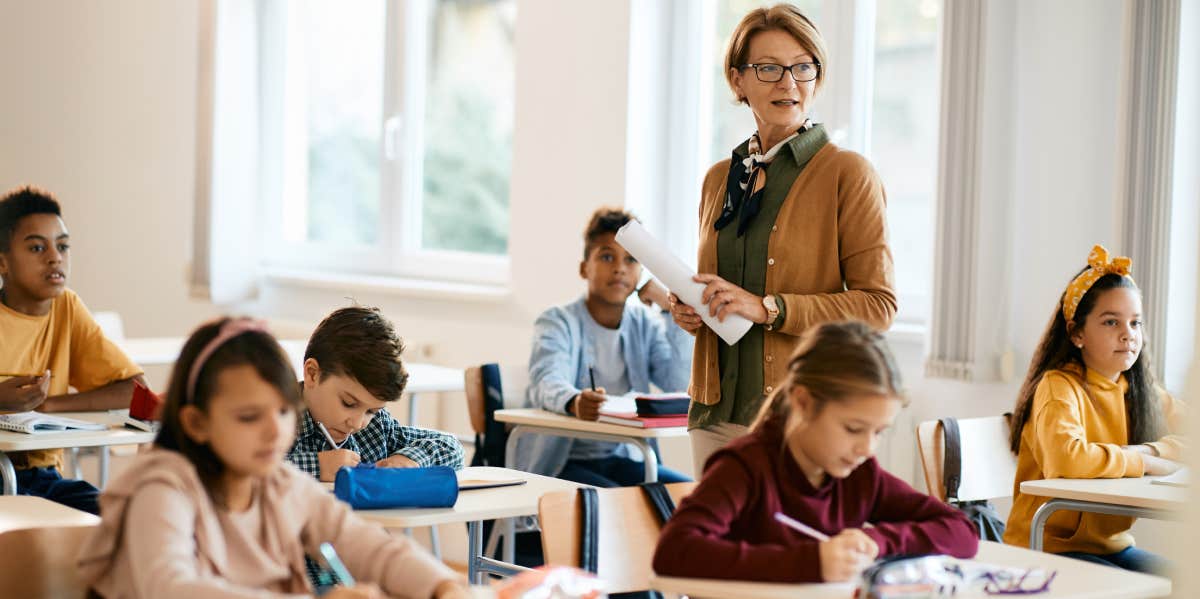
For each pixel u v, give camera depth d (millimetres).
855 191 2607
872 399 1771
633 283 3854
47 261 3262
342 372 2473
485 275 5430
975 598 1666
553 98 4957
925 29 4176
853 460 1807
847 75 4344
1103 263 2992
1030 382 3018
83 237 6723
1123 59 3420
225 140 5891
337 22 5918
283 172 6129
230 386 1619
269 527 1711
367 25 5812
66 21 6777
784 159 2672
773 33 2639
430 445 2697
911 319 4230
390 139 5715
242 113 5938
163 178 6352
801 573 1696
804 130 2672
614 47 4750
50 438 2801
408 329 5453
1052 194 3672
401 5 5656
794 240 2631
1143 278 3400
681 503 1858
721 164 2850
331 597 1533
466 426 5199
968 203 3713
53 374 3354
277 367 1645
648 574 2107
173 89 6301
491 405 3719
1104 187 3570
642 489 2145
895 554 1783
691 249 4766
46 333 3344
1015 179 3736
